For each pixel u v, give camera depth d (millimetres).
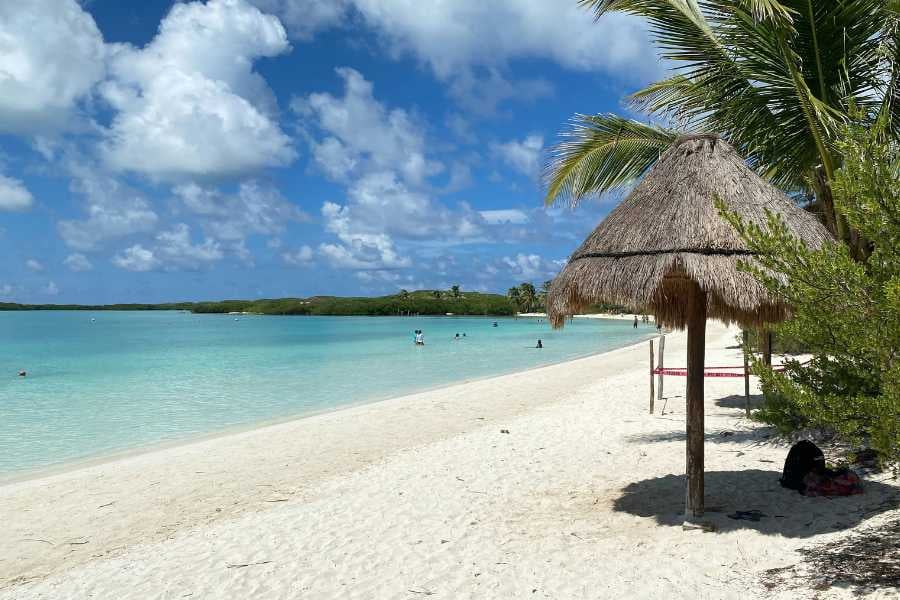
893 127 7676
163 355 39125
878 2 7348
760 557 4945
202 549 6391
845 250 4168
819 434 8836
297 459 10570
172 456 11344
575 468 8648
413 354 38750
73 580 5844
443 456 9977
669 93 9297
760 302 4922
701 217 5191
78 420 16250
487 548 5812
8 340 59062
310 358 36125
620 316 144500
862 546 4809
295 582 5371
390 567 5543
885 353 3949
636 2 8609
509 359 34312
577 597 4617
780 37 7520
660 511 6473
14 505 8570
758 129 8469
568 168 11375
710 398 14125
